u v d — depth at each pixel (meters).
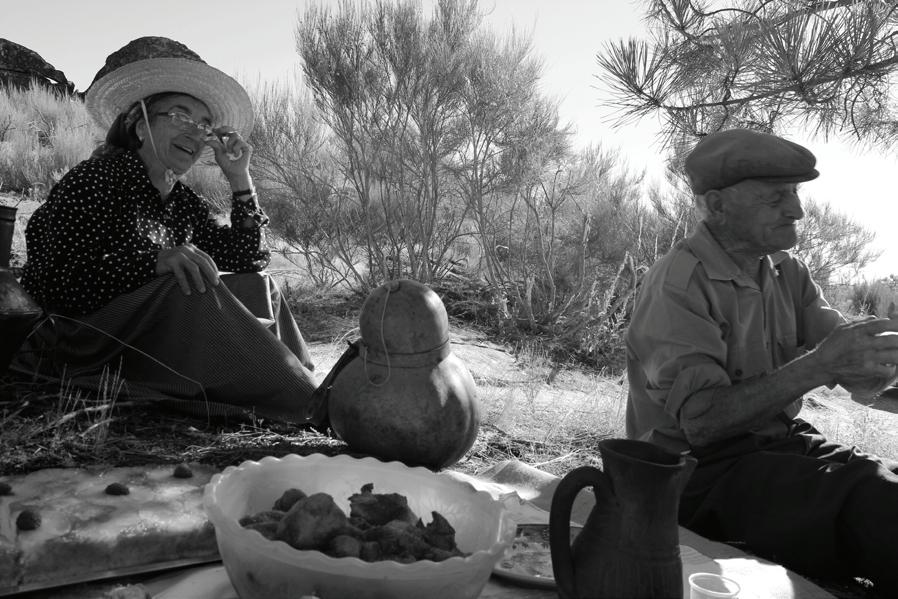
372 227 8.00
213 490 1.60
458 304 7.70
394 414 2.84
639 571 1.41
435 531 1.62
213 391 3.20
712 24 5.19
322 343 5.72
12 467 2.42
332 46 7.29
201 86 3.61
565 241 8.45
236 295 3.52
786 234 2.40
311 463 1.84
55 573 1.87
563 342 7.19
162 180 3.56
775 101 4.82
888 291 10.71
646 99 5.23
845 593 2.21
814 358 2.16
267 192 7.93
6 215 2.94
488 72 7.36
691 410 2.33
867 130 5.23
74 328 3.26
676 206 8.46
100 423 2.77
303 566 1.40
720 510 2.35
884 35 4.46
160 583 1.93
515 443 3.78
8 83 15.49
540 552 2.10
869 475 2.11
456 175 7.79
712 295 2.43
